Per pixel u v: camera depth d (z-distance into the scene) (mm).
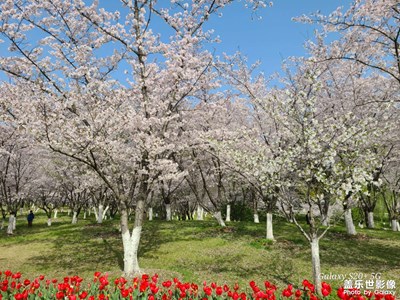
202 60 15875
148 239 19047
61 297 5707
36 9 12078
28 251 17750
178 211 44656
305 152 9984
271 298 5426
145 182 13039
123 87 12500
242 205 33000
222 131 16250
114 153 12852
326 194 10523
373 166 10047
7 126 18469
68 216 46250
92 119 11172
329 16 11859
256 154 12516
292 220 10430
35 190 32625
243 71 19062
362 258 13617
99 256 15664
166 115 13609
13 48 11812
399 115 15148
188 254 15023
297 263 12883
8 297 6305
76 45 13633
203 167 25203
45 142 10719
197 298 6023
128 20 13500
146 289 6020
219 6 13883
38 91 11289
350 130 9586
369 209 25250
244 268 12445
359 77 17438
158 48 13422
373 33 13773
